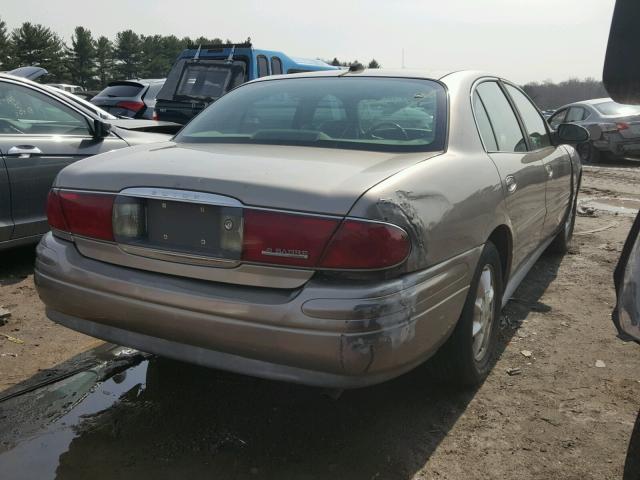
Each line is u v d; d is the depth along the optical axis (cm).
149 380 311
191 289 233
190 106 1033
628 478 178
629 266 161
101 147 513
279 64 1095
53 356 335
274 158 259
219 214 229
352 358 212
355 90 324
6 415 275
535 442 264
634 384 318
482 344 313
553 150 461
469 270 269
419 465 247
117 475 236
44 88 495
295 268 219
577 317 414
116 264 254
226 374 320
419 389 308
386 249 214
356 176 230
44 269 270
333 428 272
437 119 295
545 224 433
